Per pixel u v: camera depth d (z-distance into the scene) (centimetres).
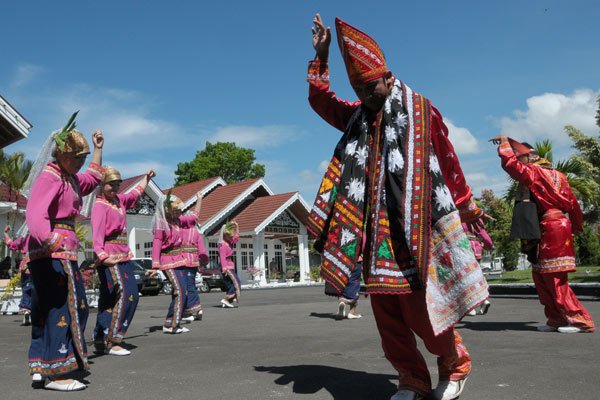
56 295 385
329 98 346
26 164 2003
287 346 557
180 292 730
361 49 308
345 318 880
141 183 597
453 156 310
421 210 288
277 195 3108
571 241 584
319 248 328
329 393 337
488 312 841
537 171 584
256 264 2942
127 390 371
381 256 295
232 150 5244
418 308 296
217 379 394
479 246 891
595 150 1719
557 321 596
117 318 539
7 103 1211
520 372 380
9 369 473
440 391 311
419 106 305
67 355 384
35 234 369
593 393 318
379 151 311
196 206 797
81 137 395
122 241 559
